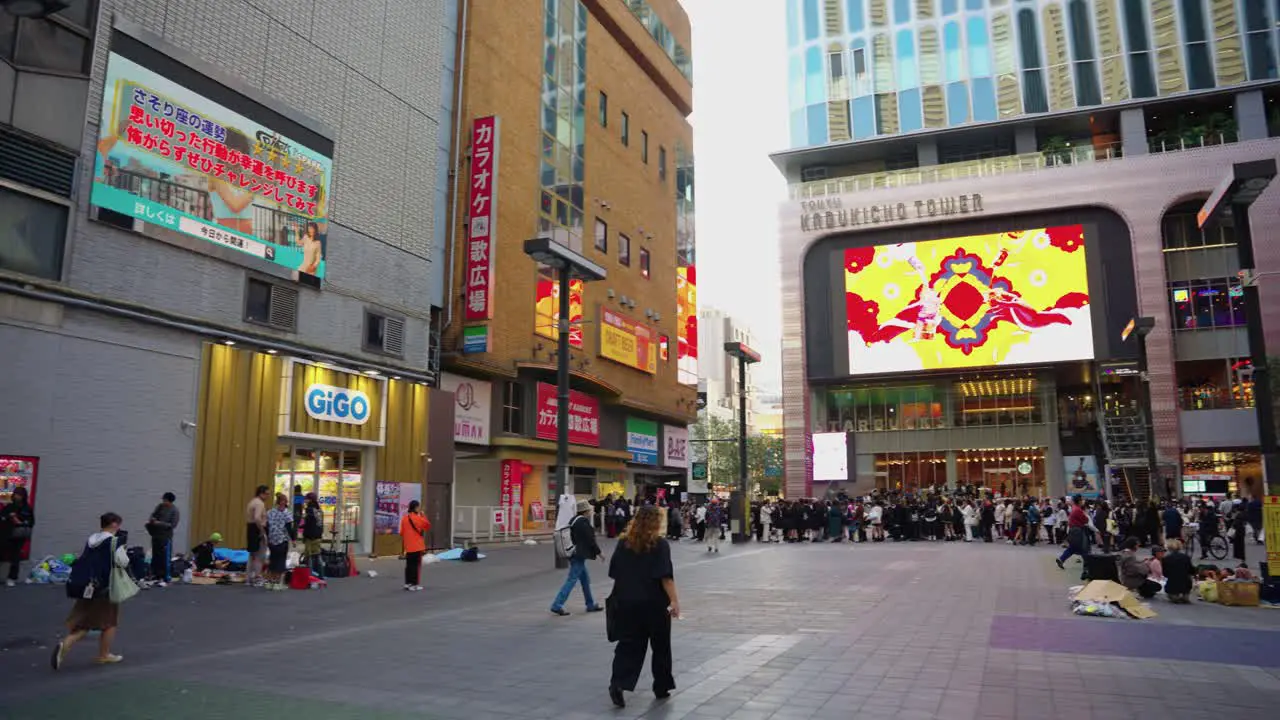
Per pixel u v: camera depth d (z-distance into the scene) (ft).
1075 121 182.91
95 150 53.42
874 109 193.98
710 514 89.10
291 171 68.95
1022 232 178.60
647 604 21.70
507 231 99.71
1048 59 183.42
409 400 80.43
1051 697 22.43
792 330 191.93
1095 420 184.85
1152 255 168.86
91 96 53.47
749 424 400.47
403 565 68.13
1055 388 178.91
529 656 28.66
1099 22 181.37
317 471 71.00
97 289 53.06
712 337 438.81
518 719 20.39
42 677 25.25
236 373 62.39
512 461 102.63
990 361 176.35
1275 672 25.71
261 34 67.05
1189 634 32.99
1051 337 172.96
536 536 104.99
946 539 110.93
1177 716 20.52
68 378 51.06
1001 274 178.60
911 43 194.18
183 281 59.11
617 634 21.77
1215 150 167.94
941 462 183.62
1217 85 171.53
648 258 139.85
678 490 155.43
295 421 66.90
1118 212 172.24
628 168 134.31
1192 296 169.78
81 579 26.45
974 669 26.05
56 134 51.19
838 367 187.11
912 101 191.21
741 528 106.83
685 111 160.35
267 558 53.67
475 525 90.89
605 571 63.31
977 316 178.60
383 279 78.89
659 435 144.56
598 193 123.65
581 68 121.19
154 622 36.50
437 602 44.80
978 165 182.50
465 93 95.14
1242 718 20.35
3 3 26.71
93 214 52.85
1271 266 164.96
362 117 77.77
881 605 41.91
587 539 40.37
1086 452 183.32
